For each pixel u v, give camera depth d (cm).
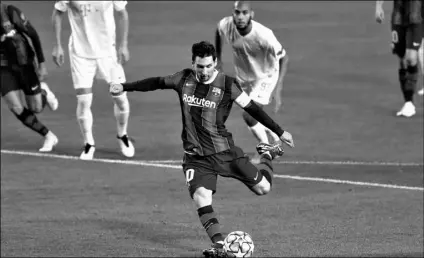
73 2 4503
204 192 2859
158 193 4088
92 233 3547
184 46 7494
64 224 3672
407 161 4494
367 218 3606
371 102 5741
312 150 4744
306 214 3691
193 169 2892
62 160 4678
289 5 9469
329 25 8288
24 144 5012
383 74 6481
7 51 4600
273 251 3184
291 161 4544
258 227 3525
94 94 6103
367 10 9006
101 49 4594
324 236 3372
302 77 6444
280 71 4288
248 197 3981
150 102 5919
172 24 8500
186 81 2845
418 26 5191
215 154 2875
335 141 4897
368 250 3153
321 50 7294
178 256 3222
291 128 5181
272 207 3806
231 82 2827
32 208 3903
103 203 3953
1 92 4734
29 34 4562
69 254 3262
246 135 5091
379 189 4031
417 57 5300
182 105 2861
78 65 4584
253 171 2938
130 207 3884
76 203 3956
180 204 3919
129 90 2877
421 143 4819
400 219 3578
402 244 3228
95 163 4612
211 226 2811
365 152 4675
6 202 3991
